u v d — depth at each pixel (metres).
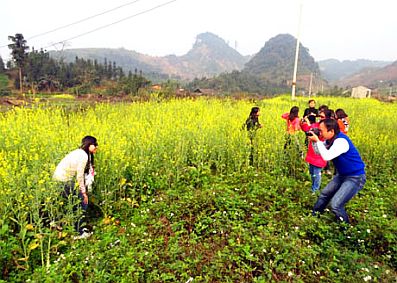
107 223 4.69
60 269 3.58
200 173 6.54
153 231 4.46
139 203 5.37
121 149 5.88
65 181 4.40
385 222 4.53
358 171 4.48
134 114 10.39
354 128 9.75
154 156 6.21
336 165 4.68
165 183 5.91
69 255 3.82
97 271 3.48
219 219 4.65
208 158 7.34
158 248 4.02
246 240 4.14
